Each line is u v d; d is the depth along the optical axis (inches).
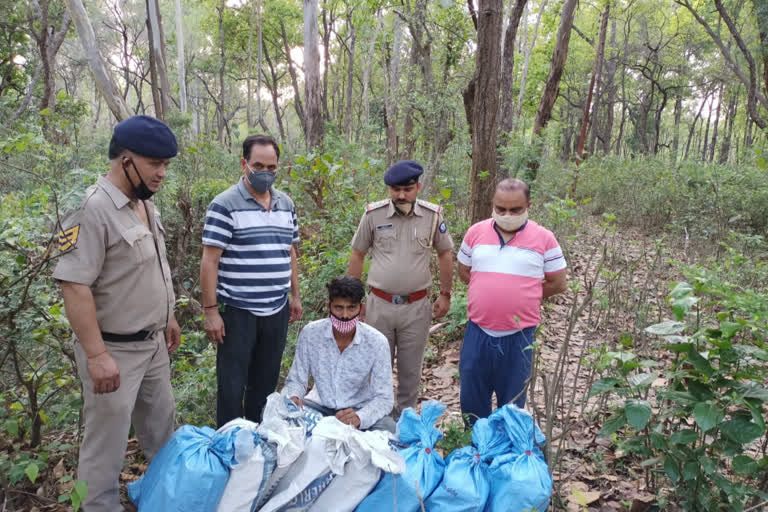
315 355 115.8
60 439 129.8
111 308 93.6
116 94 246.1
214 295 117.0
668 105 1546.5
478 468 92.0
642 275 265.1
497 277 114.5
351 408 110.7
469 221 266.5
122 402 94.6
